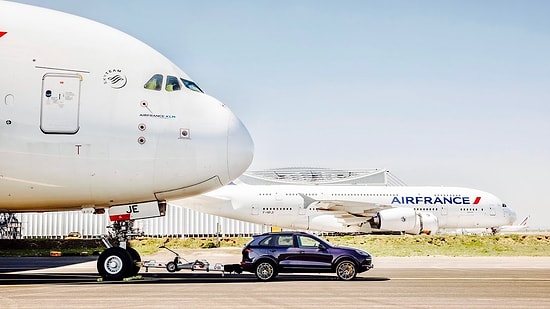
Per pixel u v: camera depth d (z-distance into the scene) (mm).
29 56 17594
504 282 20172
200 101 19188
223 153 18906
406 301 14781
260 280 20359
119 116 18000
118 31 19234
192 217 64188
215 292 16562
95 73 18016
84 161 17734
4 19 17828
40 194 18047
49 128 17469
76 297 15188
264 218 53719
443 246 43812
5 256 38969
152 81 18578
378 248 41969
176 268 20891
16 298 14961
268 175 65688
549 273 24438
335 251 20672
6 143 17188
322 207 53438
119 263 19578
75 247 47781
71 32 18266
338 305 13977
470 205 55969
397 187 56562
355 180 66438
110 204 19062
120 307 13391
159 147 18266
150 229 63594
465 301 14867
